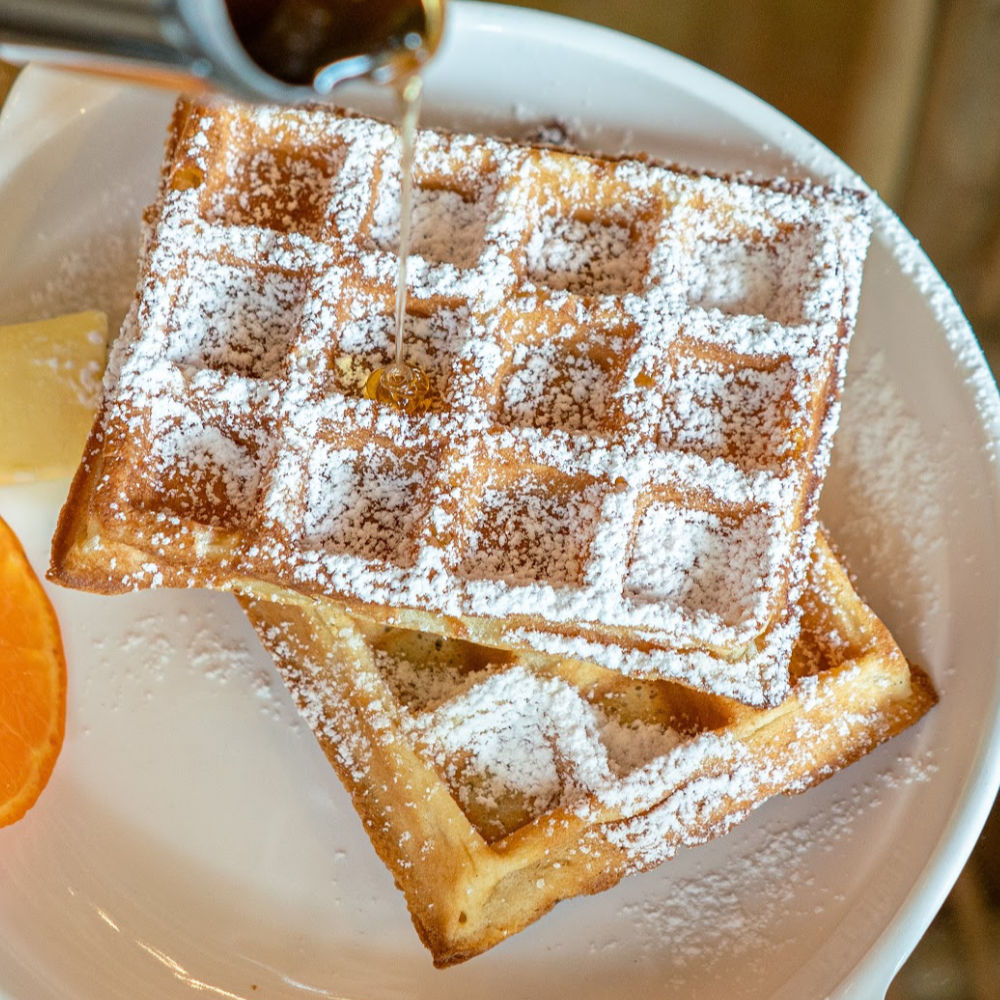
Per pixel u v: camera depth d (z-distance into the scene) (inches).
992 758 17.5
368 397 17.0
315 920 18.2
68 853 18.3
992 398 18.1
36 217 18.9
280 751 18.4
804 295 17.2
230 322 17.1
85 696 18.6
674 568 17.0
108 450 16.8
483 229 17.2
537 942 18.0
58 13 14.7
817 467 17.3
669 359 17.0
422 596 16.7
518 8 18.6
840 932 17.7
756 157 18.7
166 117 18.8
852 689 17.7
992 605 17.9
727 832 18.1
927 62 20.0
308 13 15.2
